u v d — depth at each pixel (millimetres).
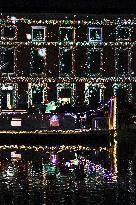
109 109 41625
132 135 40906
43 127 39750
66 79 81312
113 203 15539
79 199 16234
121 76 81875
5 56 80938
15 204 15375
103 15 82000
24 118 39812
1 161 27250
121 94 81688
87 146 38031
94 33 82500
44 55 81500
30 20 81312
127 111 45188
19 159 28266
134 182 19609
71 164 25672
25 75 80812
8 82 80438
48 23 81625
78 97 81312
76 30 82062
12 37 81125
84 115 42781
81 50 82188
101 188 18266
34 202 15703
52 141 39219
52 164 25812
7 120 39688
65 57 82000
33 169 23766
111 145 38438
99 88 81750
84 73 81812
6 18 81000
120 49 82438
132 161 27016
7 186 18797
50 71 81438
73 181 19922
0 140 38938
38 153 31844
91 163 26250
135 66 82312
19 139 39062
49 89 80938
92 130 39562
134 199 16172
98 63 82375
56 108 57250
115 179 20375
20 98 80375
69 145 38625
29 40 81500
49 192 17531
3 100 80250
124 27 82562
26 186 18750
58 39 81812
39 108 62438
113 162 26484
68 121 40094
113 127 40938
